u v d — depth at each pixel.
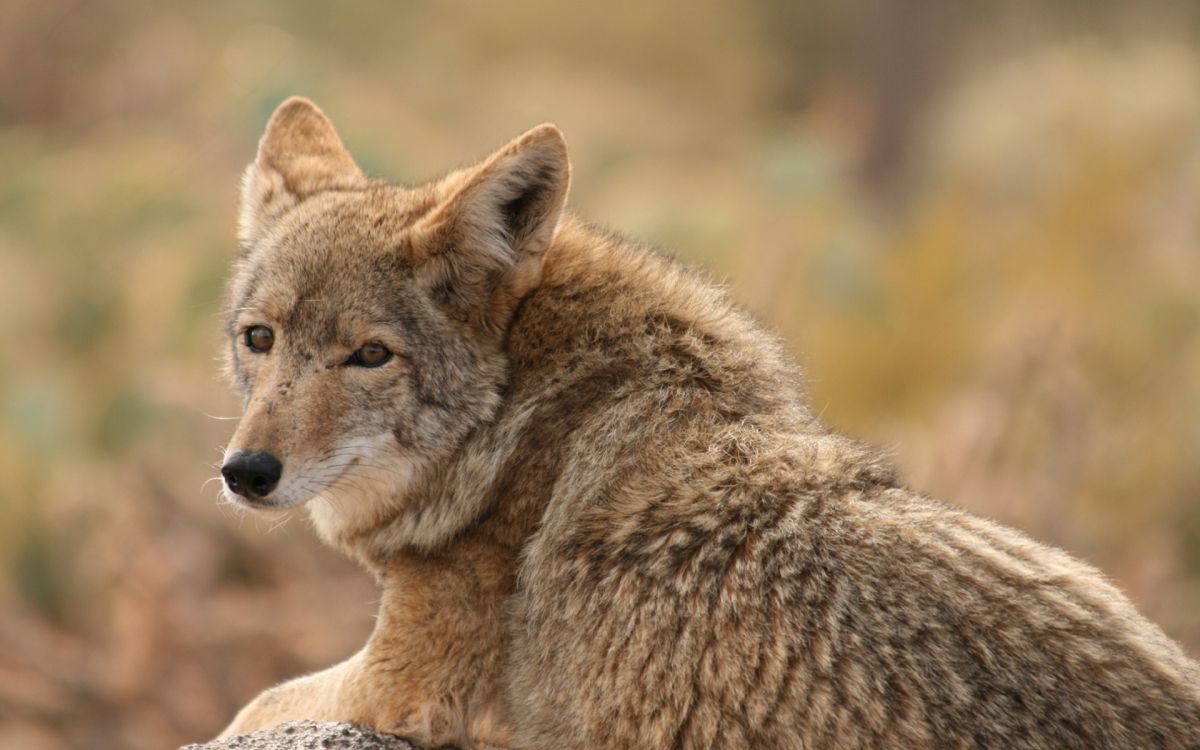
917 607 5.90
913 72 39.81
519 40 45.47
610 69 46.16
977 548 6.12
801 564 6.12
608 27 46.69
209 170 24.22
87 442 15.54
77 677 13.13
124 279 19.19
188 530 13.92
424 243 7.18
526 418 7.09
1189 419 17.09
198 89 32.16
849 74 45.38
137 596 13.36
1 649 13.29
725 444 6.71
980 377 17.25
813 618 5.98
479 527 7.08
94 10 36.31
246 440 7.01
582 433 6.94
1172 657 5.96
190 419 15.04
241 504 7.03
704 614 6.17
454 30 44.25
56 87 35.09
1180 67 28.08
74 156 28.06
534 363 7.23
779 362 7.38
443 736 6.88
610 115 40.50
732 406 6.96
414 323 7.21
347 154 8.71
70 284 19.02
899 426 17.17
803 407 7.29
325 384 7.17
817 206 20.09
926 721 5.70
